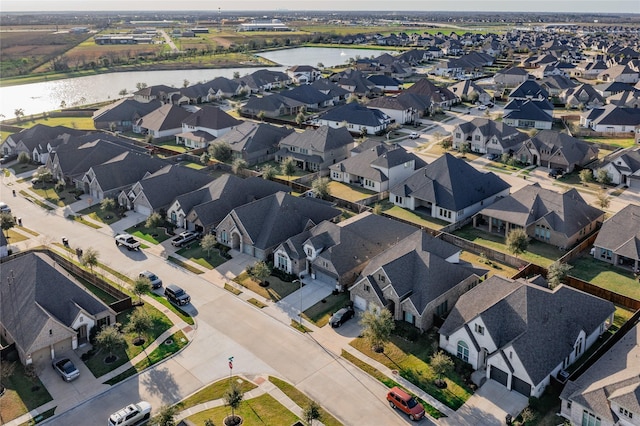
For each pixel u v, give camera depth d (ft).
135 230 298.56
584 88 612.70
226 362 188.75
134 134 505.25
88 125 538.88
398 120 543.39
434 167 330.54
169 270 254.27
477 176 331.57
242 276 247.09
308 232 256.52
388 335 191.21
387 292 211.41
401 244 234.17
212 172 398.42
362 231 256.93
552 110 546.26
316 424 159.53
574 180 374.43
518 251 258.16
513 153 420.77
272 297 229.66
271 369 184.96
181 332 205.98
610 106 514.27
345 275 232.32
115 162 356.79
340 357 191.31
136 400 170.81
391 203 339.36
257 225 270.05
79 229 302.04
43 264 212.02
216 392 173.58
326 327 208.64
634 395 147.64
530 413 160.25
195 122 481.46
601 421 152.05
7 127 520.01
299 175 391.86
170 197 319.88
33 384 178.29
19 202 343.67
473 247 271.28
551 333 180.86
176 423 159.63
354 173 367.66
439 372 176.14
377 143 394.11
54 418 163.73
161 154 443.73
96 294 234.58
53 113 578.25
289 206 280.51
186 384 177.99
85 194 354.33
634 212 266.77
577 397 156.76
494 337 180.24
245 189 314.14
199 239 284.61
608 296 223.30
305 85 639.76
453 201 305.73
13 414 165.17
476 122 447.83
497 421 161.07
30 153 428.56
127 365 187.73
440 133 506.48
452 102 625.00
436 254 230.07
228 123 484.33
